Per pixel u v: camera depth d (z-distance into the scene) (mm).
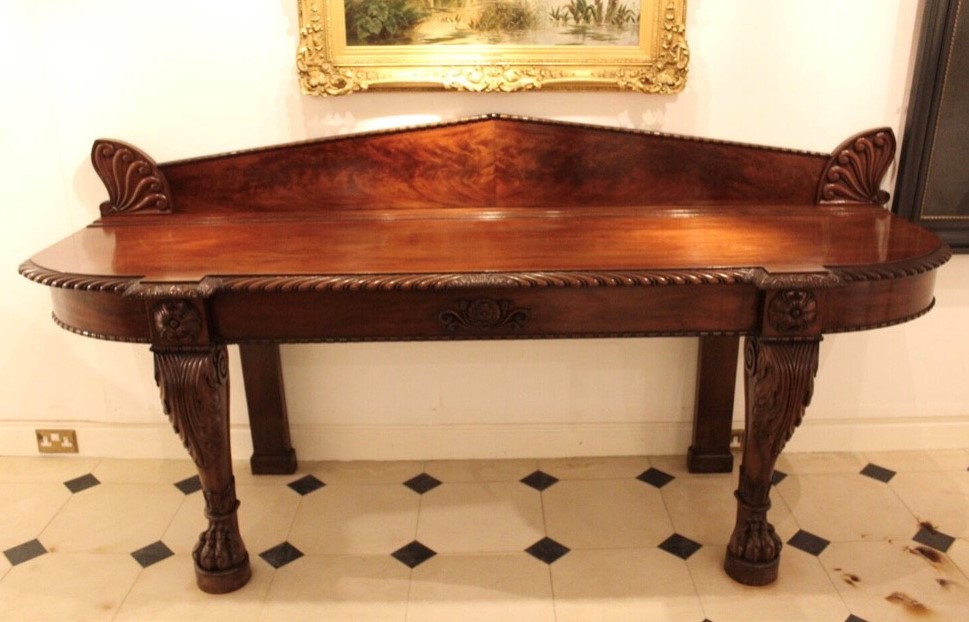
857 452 2391
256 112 2049
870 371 2322
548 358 2293
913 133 2035
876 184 2062
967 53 1970
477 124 1999
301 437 2369
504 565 1921
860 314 1593
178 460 2398
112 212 2059
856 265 1541
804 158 2037
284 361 2285
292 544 2008
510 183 2051
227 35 1992
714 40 2004
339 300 1569
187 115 2051
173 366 1582
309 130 2062
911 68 2025
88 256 1693
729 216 1979
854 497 2168
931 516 2082
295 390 2320
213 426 1659
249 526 2082
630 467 2344
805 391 1607
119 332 1592
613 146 2020
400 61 1985
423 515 2125
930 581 1840
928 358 2305
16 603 1799
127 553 1977
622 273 1512
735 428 2391
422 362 2293
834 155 2027
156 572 1906
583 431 2373
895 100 2051
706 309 1585
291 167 2031
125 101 2041
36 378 2332
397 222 1961
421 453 2391
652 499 2186
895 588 1816
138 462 2387
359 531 2059
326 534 2047
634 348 2287
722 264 1560
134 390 2346
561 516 2113
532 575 1884
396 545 2002
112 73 2018
